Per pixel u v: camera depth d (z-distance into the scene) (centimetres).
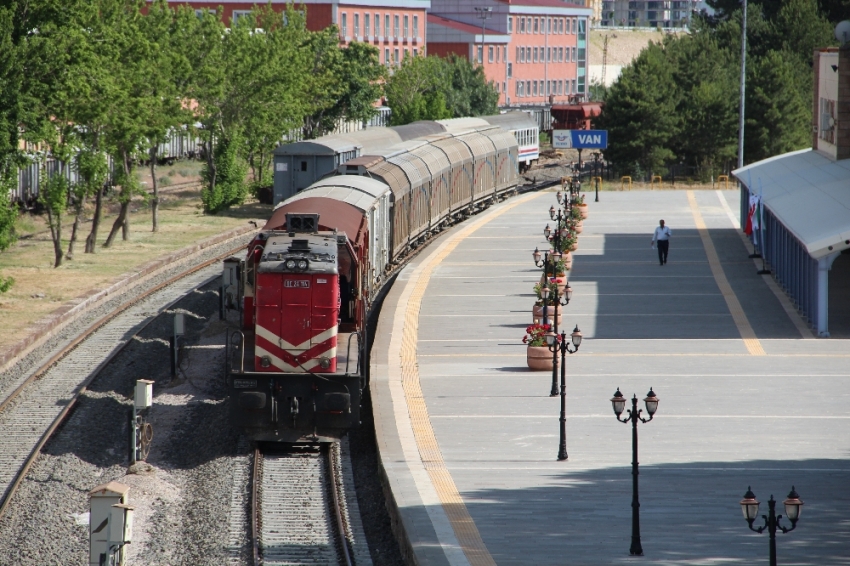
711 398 7444
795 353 8838
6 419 7144
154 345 9306
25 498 5697
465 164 17238
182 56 15275
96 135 12900
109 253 13688
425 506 5209
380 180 11594
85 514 5578
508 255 14038
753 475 5728
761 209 12625
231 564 4822
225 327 10056
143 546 5141
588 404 7312
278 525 5369
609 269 13012
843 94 12756
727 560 4391
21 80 10419
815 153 14125
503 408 7219
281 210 7706
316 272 6506
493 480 5672
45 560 4922
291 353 6519
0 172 10919
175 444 6900
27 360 8694
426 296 11381
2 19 10125
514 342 9338
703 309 10731
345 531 5316
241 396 6506
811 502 5225
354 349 6812
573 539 4709
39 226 15700
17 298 10775
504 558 4475
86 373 8356
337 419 6556
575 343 6103
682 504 5222
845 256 12875
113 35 12588
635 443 4603
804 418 6931
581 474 5784
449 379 8019
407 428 6719
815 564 4312
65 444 6650
